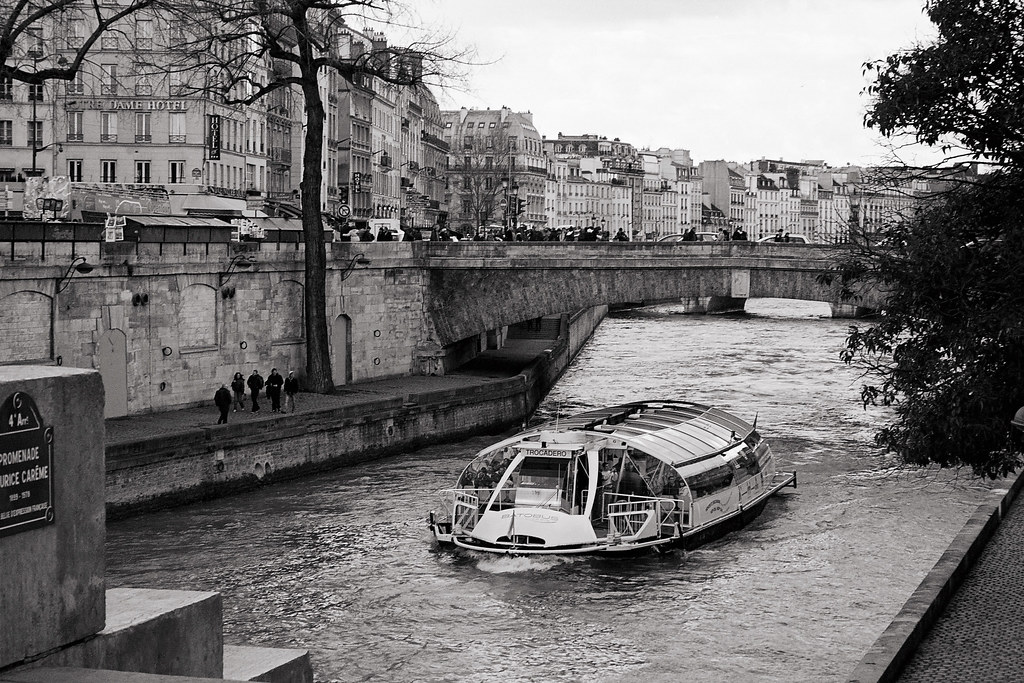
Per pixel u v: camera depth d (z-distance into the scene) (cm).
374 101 13400
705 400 6712
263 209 8138
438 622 2970
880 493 4312
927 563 3453
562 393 7181
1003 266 2255
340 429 4753
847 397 6825
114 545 3553
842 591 3200
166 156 7938
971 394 2245
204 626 1049
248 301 5228
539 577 3331
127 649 973
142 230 4600
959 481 4441
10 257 4025
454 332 6316
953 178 2341
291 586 3222
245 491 4278
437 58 5238
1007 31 2200
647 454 3878
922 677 1973
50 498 915
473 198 16625
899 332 2364
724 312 16175
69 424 932
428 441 5272
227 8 4925
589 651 2766
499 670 2653
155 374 4725
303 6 4984
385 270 6084
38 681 845
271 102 10056
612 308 16125
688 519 3619
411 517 3941
